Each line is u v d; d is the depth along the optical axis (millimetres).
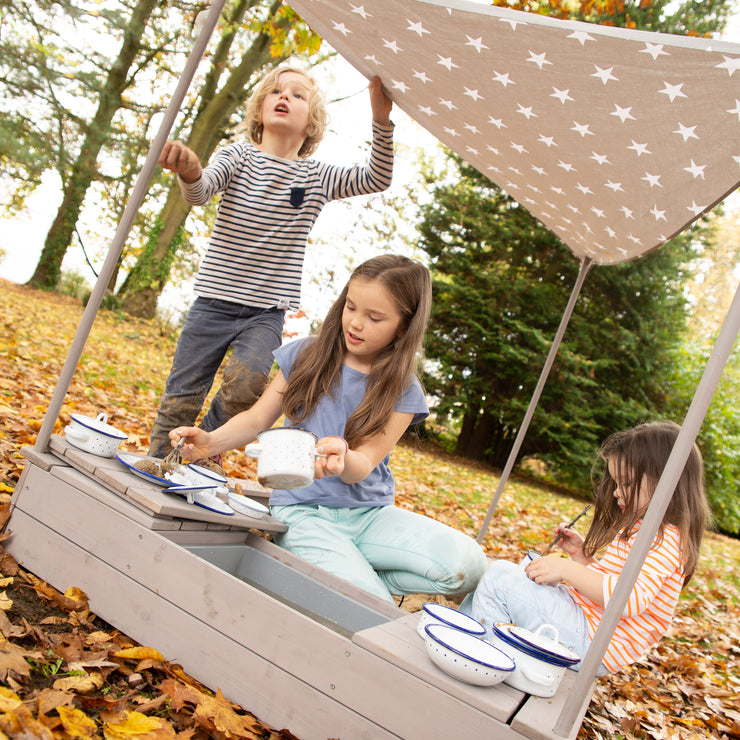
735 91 1367
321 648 1297
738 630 4441
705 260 11648
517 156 2076
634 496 1715
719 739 2396
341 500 2018
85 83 9211
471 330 11141
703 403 1165
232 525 1787
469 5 1387
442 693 1199
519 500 7934
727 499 11125
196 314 2367
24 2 8609
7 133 9219
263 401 2074
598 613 1699
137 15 9031
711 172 1758
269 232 2385
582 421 10695
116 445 1751
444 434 12586
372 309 1900
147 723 1178
